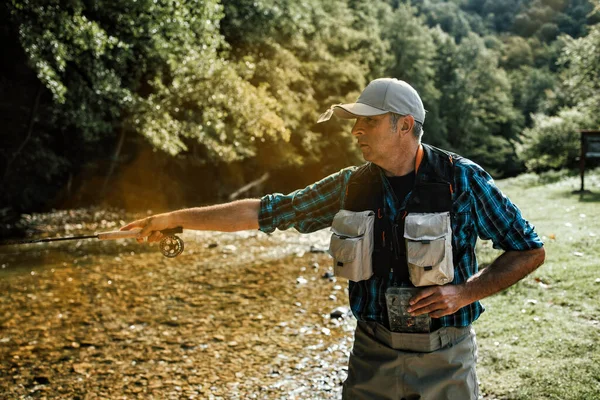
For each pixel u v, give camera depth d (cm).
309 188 245
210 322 613
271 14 2106
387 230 217
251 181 2589
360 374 229
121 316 646
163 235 257
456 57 5847
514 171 5703
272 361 493
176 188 2206
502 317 501
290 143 2619
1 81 1677
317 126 2789
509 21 11212
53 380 468
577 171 2023
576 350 416
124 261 969
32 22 1259
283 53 2259
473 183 211
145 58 1603
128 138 1969
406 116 214
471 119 5506
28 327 612
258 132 1717
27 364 504
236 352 520
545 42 9625
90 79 1476
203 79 1580
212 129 1748
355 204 227
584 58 2673
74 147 1941
